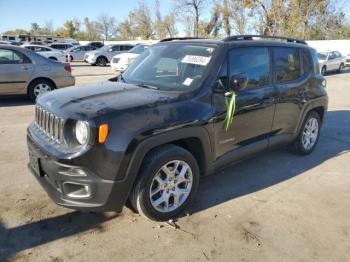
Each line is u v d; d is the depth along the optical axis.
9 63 8.77
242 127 3.99
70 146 2.96
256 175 4.68
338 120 8.23
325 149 5.92
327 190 4.29
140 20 60.47
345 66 23.97
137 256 2.93
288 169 4.93
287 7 37.03
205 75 3.65
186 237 3.21
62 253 2.94
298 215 3.67
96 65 26.12
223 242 3.16
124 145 2.93
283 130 4.77
